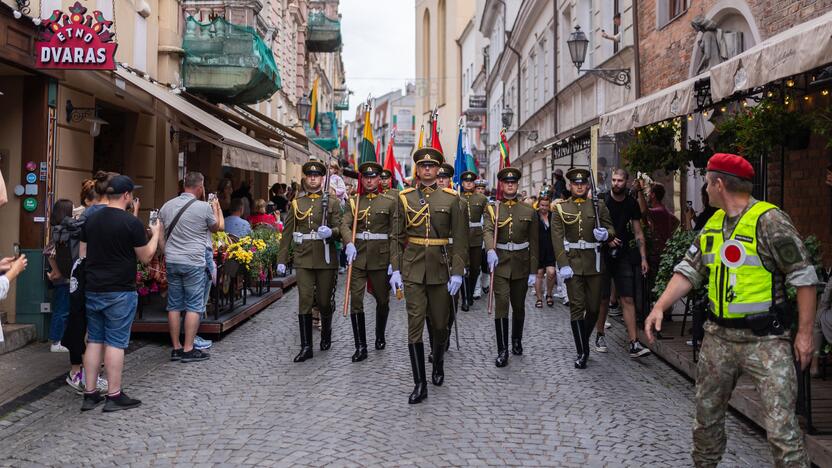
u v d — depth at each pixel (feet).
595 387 22.58
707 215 28.32
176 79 44.09
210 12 50.98
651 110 29.32
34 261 28.96
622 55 54.34
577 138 46.93
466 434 17.80
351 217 27.12
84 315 21.63
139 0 38.73
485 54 162.40
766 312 12.66
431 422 18.75
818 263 19.54
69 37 27.25
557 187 49.06
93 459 16.06
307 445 16.80
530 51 98.43
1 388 21.75
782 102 23.20
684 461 16.10
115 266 19.90
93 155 37.29
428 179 22.39
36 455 16.33
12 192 29.17
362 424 18.48
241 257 33.22
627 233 27.22
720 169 13.16
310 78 120.78
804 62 17.69
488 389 22.24
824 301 17.84
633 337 26.84
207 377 23.54
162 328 28.96
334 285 27.63
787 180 32.55
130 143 41.11
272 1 79.15
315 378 23.45
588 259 25.34
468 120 175.32
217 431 17.90
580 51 51.44
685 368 23.62
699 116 38.99
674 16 46.19
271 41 74.84
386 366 25.32
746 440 17.69
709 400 13.38
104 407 19.75
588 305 25.57
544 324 34.22
